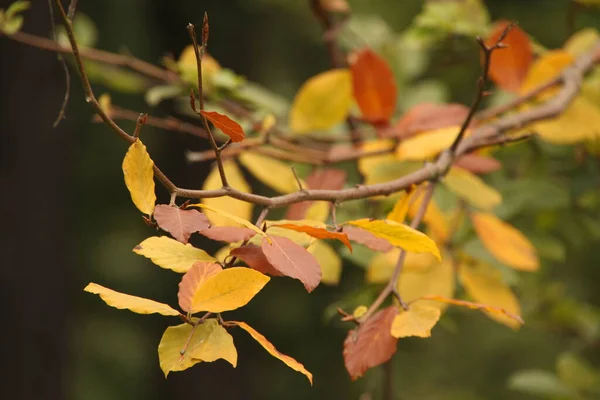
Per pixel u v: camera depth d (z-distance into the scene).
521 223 3.24
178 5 6.84
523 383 2.98
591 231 2.92
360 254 2.19
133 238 9.34
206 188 2.08
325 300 7.80
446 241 2.12
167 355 1.68
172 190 1.72
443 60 3.11
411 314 1.78
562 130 2.28
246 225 1.71
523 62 2.32
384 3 6.27
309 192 1.79
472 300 2.37
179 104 3.24
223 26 6.79
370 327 1.78
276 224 1.75
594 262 4.85
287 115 2.73
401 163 2.15
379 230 1.75
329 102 2.25
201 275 1.70
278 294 7.89
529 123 2.17
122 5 8.09
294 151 2.25
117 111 2.36
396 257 2.08
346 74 2.25
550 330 3.37
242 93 2.54
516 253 2.09
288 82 7.61
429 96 3.10
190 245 1.72
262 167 2.18
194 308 1.68
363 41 3.16
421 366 7.14
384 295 1.81
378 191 1.85
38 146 5.39
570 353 3.06
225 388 7.64
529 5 5.22
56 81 5.40
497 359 7.10
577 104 2.30
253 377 7.79
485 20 2.87
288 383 8.10
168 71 2.60
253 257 1.73
